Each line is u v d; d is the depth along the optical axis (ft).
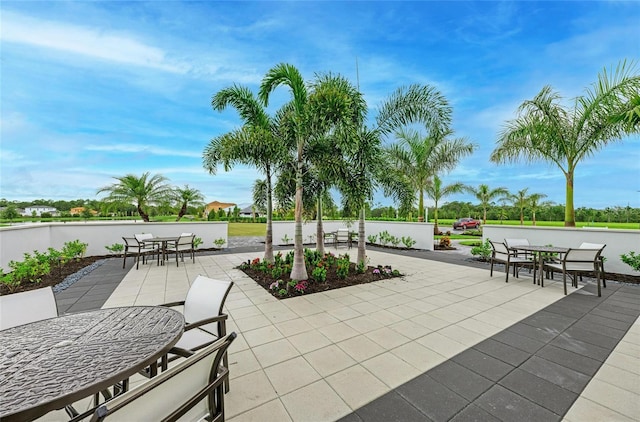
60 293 14.12
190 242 22.94
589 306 12.12
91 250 24.89
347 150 15.23
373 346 8.52
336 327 9.93
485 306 12.16
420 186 34.86
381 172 19.39
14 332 4.87
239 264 21.59
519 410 5.73
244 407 5.84
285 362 7.61
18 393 3.25
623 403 5.90
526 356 7.92
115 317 5.59
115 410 2.83
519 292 14.32
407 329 9.76
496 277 17.67
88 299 13.23
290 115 16.43
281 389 6.44
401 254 27.86
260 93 17.03
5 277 14.24
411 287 15.26
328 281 16.06
